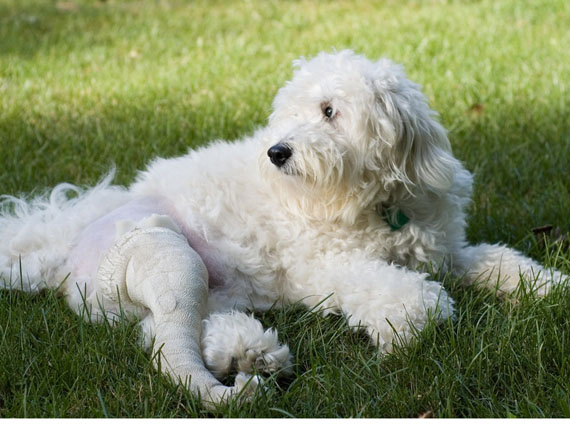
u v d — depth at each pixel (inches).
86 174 88.6
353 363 62.7
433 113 70.2
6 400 59.6
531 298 66.2
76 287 67.4
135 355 62.0
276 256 69.2
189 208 69.1
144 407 58.3
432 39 137.9
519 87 108.7
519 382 59.7
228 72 127.2
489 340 62.5
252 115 102.7
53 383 60.3
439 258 70.3
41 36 160.9
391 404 57.8
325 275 67.2
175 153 92.7
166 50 147.2
